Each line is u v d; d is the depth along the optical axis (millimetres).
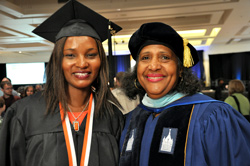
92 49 1411
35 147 1370
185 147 1203
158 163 1234
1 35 9727
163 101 1387
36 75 14977
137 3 6363
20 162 1387
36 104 1481
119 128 1625
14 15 6691
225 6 6648
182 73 1405
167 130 1280
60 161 1348
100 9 6457
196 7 6637
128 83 1685
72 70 1386
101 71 1582
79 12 1530
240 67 13930
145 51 1317
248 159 1165
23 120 1421
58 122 1427
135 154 1352
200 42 13305
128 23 8766
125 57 14648
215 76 14289
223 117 1233
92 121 1513
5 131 1405
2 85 4969
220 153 1178
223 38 11828
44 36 1695
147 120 1415
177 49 1314
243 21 8383
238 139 1188
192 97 1370
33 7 6488
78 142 1434
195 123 1240
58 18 1557
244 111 3648
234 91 3850
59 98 1455
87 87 1527
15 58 15109
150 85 1331
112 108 1638
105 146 1473
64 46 1407
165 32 1253
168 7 6551
